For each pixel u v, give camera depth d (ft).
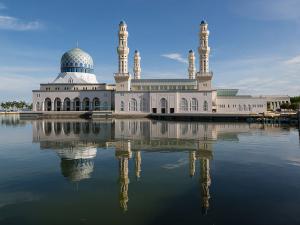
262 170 84.69
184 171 84.28
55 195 63.26
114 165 92.68
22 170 86.07
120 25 453.17
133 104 452.76
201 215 51.85
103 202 58.90
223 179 75.10
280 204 56.75
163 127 239.50
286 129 220.02
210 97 437.58
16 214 52.90
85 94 479.00
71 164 94.17
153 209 54.90
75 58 528.22
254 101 449.06
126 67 459.32
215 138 161.79
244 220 49.62
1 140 155.12
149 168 88.28
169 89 465.47
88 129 220.43
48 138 163.12
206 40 440.04
